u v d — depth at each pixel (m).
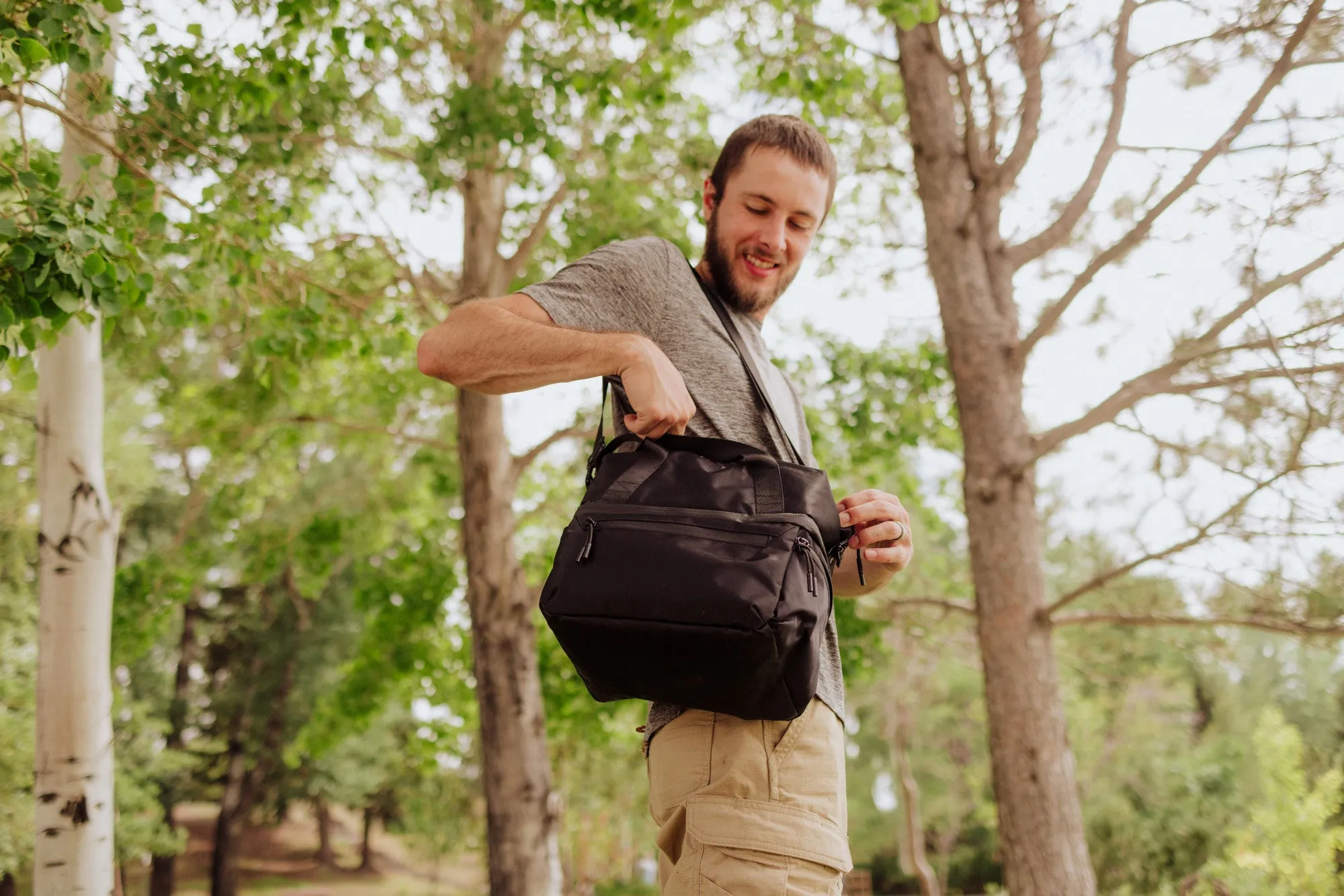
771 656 1.21
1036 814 6.17
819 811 1.41
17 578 14.05
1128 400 5.63
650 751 1.51
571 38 7.29
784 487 1.36
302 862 39.50
